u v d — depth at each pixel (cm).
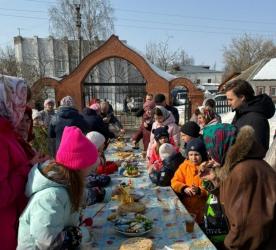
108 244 223
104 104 737
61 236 179
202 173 266
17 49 3591
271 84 2841
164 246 217
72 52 2819
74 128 195
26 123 285
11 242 187
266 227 181
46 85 1370
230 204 191
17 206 193
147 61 1332
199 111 562
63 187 184
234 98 310
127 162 434
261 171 188
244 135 196
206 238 227
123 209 270
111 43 1337
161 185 349
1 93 196
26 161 203
